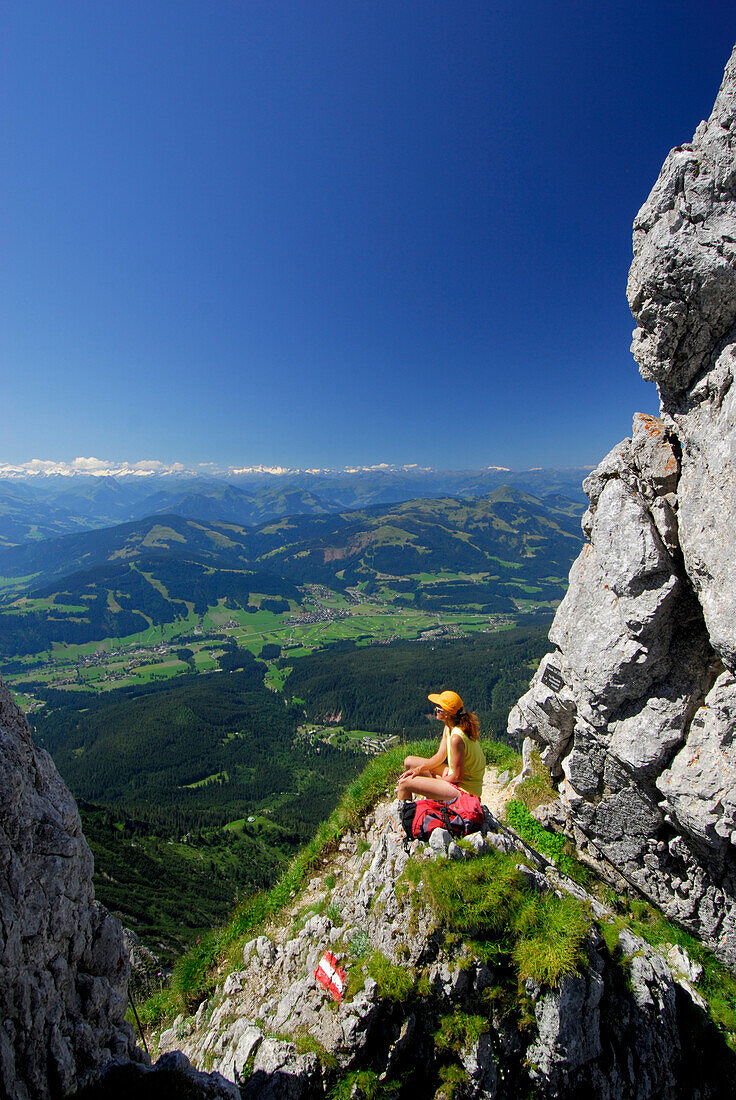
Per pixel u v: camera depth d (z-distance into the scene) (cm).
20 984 236
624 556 430
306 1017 334
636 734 421
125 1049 283
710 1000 390
